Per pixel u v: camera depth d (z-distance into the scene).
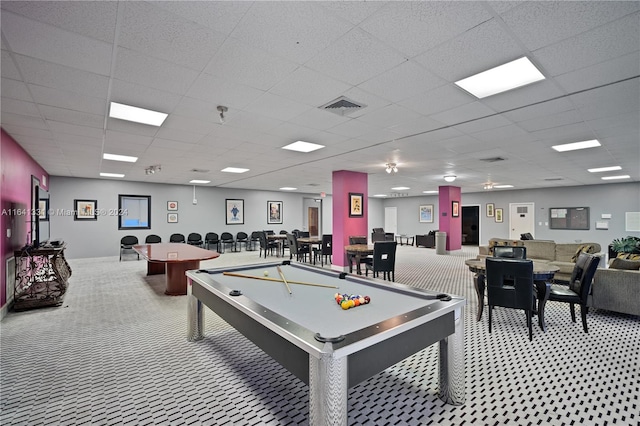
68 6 1.69
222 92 2.89
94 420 1.92
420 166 6.98
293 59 2.30
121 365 2.66
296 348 1.55
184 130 4.12
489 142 4.76
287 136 4.44
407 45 2.11
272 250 11.75
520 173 8.02
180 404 2.10
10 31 1.92
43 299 4.38
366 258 6.20
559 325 3.65
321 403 1.34
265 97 3.01
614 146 4.97
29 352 2.91
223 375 2.50
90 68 2.41
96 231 9.23
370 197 16.59
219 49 2.15
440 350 2.13
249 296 2.40
